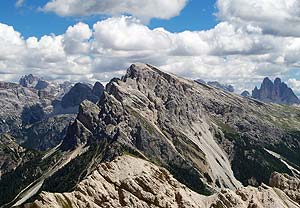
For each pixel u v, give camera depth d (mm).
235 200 180625
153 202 171000
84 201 164375
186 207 174625
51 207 155625
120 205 167625
